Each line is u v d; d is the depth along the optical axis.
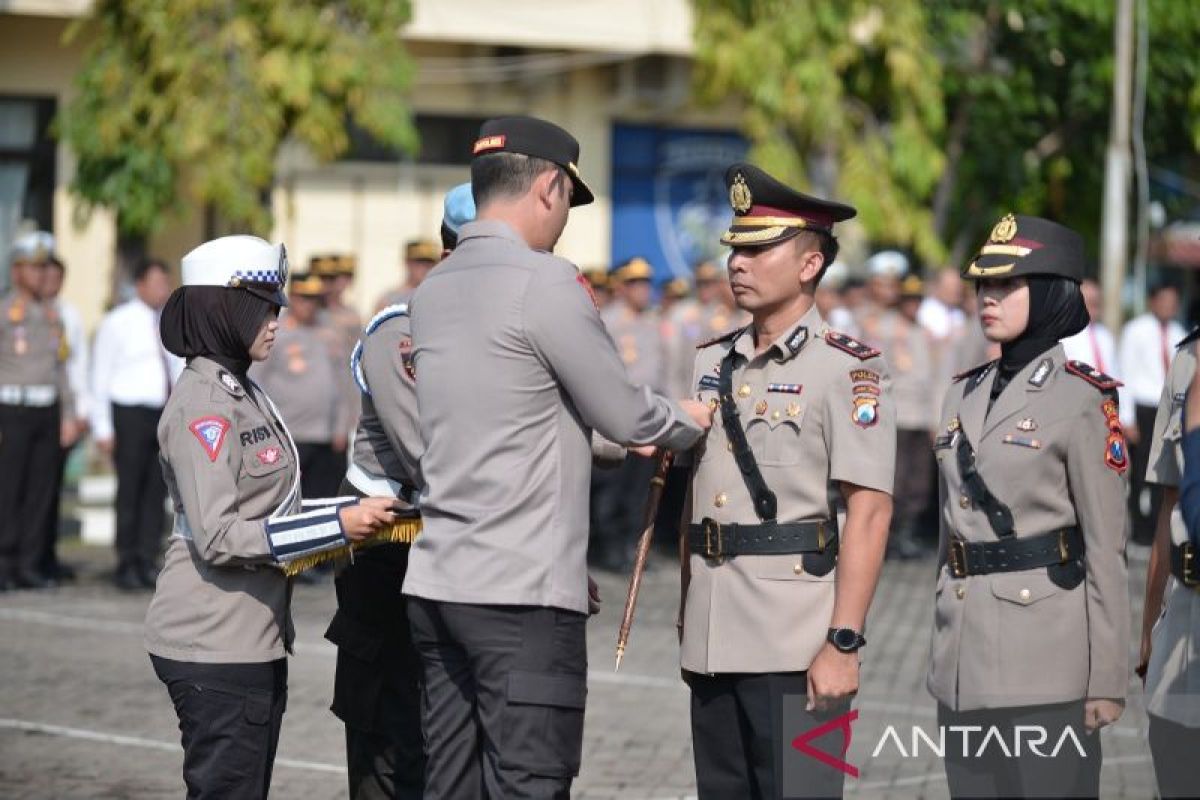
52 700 13.17
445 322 7.54
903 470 21.86
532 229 7.66
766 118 25.11
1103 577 7.35
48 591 18.16
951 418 7.83
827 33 25.02
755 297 7.48
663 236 31.45
